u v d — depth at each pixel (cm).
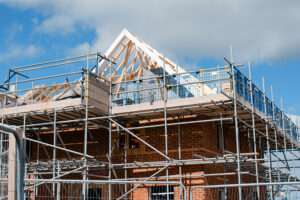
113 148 1981
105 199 2030
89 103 1875
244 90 1934
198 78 1881
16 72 2256
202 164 1861
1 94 2194
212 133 2019
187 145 1927
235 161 1733
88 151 2153
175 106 1850
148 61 2503
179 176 1775
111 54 2395
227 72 1750
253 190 2230
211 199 1877
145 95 2061
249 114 1977
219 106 1823
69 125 2195
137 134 2073
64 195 2072
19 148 834
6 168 913
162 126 2009
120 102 2080
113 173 2062
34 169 1973
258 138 2547
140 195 1980
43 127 2212
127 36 2367
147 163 1862
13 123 2175
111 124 2003
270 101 2375
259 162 2230
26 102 2173
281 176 2578
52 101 1953
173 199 1909
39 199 2106
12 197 851
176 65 2072
